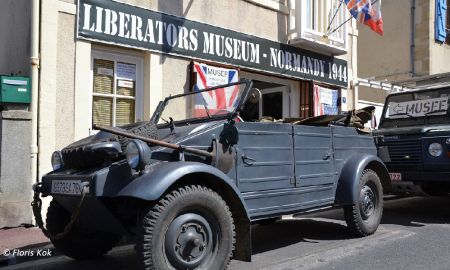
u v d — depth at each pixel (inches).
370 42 713.0
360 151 267.3
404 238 254.7
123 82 331.3
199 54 366.0
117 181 165.5
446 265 202.2
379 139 324.8
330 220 311.9
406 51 674.8
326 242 247.9
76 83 300.2
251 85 207.9
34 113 283.7
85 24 303.4
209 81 367.9
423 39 661.9
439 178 297.7
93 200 169.0
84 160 176.4
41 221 191.5
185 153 181.3
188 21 359.9
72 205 182.2
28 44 292.8
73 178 170.7
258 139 204.8
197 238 169.5
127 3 327.3
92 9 307.0
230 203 186.7
